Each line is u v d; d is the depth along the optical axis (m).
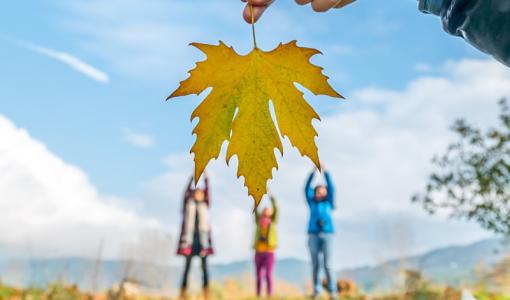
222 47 1.06
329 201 11.17
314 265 11.07
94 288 9.49
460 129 9.51
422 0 1.44
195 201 11.78
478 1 1.19
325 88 1.03
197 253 11.59
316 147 1.01
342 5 1.68
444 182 9.48
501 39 1.15
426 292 9.06
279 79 1.05
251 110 1.03
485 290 8.86
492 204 9.22
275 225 11.90
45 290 9.34
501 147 9.27
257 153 1.02
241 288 12.04
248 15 1.49
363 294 10.18
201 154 1.02
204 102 1.04
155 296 10.35
